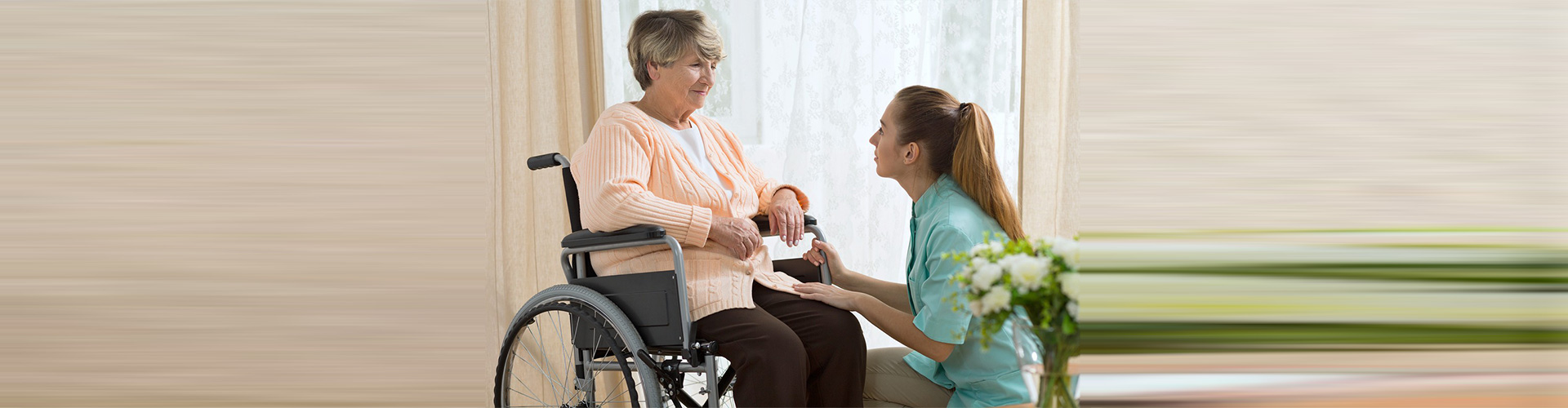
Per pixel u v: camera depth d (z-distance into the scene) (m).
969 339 1.46
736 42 2.38
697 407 1.53
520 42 2.10
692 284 1.47
